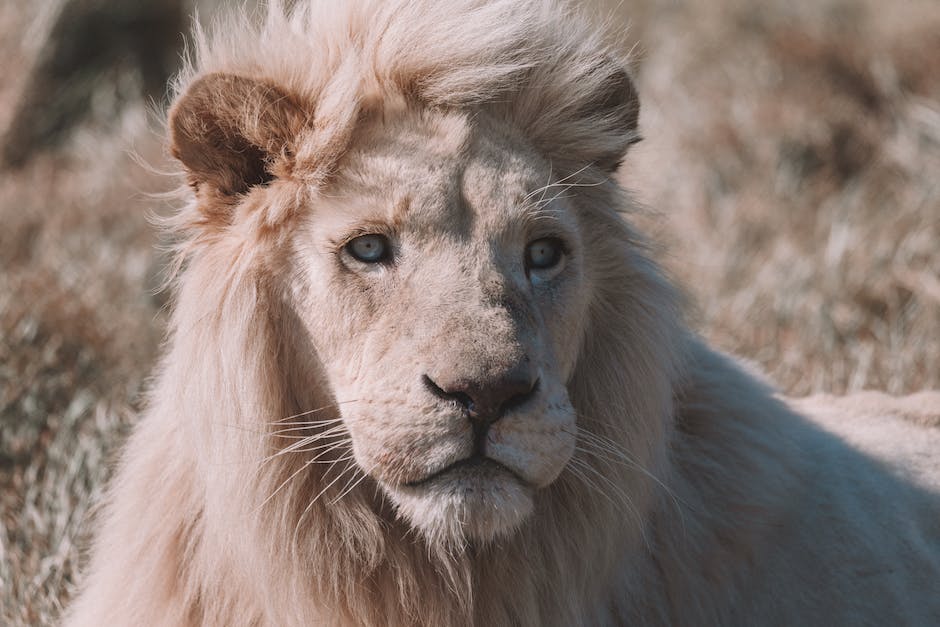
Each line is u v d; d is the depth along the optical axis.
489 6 5.17
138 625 5.21
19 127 14.59
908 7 14.59
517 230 4.88
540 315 4.84
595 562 5.20
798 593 5.59
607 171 5.54
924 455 6.52
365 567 5.02
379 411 4.66
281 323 5.02
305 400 5.05
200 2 15.12
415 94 5.04
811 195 12.77
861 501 5.96
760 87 13.97
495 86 5.07
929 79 13.74
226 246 5.04
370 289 4.83
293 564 5.00
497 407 4.52
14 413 8.52
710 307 10.34
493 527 4.58
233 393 4.96
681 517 5.38
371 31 5.09
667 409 5.36
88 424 8.34
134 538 5.32
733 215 12.24
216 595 5.12
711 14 14.88
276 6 5.43
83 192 12.86
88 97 14.89
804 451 6.02
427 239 4.81
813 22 14.59
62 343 9.34
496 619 5.12
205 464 4.98
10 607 6.66
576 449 5.17
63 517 7.26
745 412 5.74
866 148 13.38
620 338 5.30
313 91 5.05
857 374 9.14
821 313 10.20
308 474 5.02
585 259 5.23
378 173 4.87
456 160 4.90
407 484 4.64
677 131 13.41
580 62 5.39
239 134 5.05
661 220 6.46
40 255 11.48
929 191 12.10
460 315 4.62
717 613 5.49
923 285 10.53
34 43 14.94
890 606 5.69
